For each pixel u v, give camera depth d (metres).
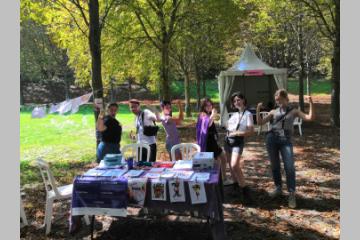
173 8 14.98
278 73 16.42
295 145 12.05
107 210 4.92
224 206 6.30
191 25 15.96
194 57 23.41
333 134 14.02
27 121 21.69
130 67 19.45
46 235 5.36
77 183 4.97
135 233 5.36
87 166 9.95
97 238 5.23
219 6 14.92
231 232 5.28
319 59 32.59
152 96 40.03
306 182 7.68
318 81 50.12
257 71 16.34
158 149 12.22
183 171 5.17
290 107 6.39
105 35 15.05
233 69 16.75
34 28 36.66
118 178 4.94
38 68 38.88
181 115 7.83
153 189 4.80
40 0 11.29
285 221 5.63
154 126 7.18
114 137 6.69
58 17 13.24
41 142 14.20
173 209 4.79
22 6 10.66
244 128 6.44
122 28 14.48
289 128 6.38
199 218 5.74
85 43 16.19
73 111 7.14
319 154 10.54
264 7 18.86
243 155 10.77
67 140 14.66
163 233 5.33
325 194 6.84
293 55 26.70
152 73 21.11
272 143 6.47
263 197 6.74
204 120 6.82
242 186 6.38
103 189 4.91
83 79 20.78
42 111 7.10
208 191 4.66
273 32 22.06
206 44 18.70
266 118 6.55
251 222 5.62
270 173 8.55
